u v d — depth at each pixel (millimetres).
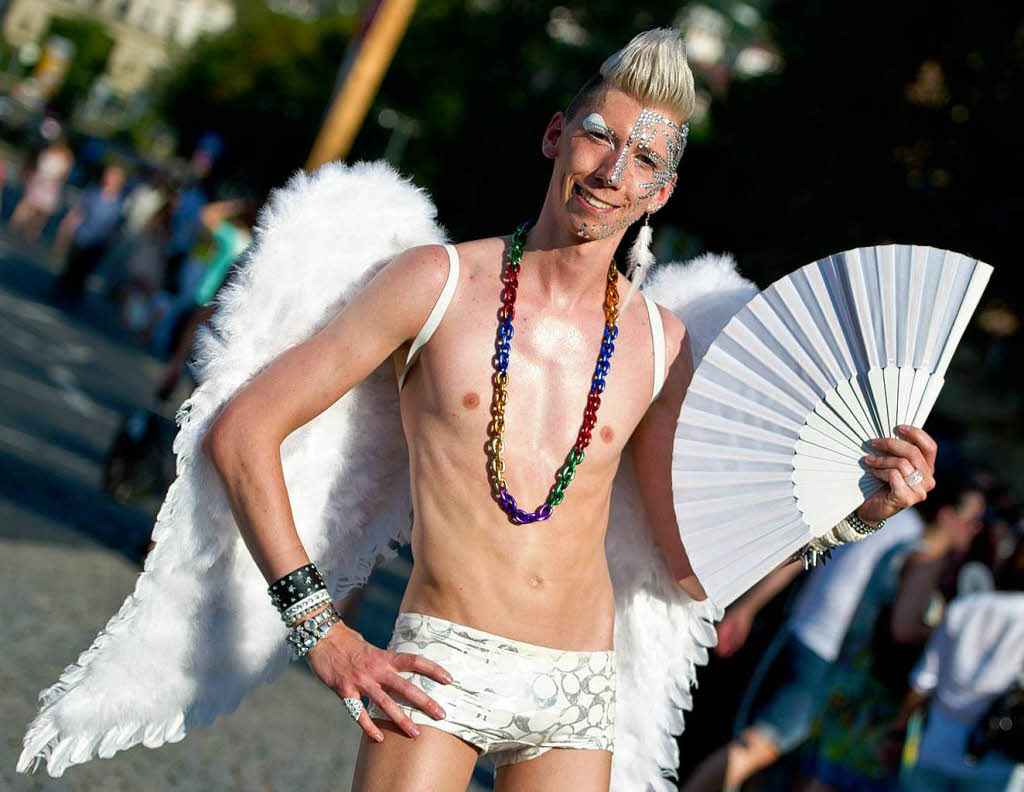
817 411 3158
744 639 5410
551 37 53062
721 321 3385
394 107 54375
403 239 3178
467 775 2912
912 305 3088
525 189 52625
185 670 3135
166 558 3059
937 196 22984
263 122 77438
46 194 29547
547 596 2939
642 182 2969
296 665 6961
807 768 5520
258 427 2869
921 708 5445
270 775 4934
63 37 117375
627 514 3426
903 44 23469
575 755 2990
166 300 18219
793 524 3203
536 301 3021
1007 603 5352
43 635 5547
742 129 26969
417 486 2975
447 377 2945
